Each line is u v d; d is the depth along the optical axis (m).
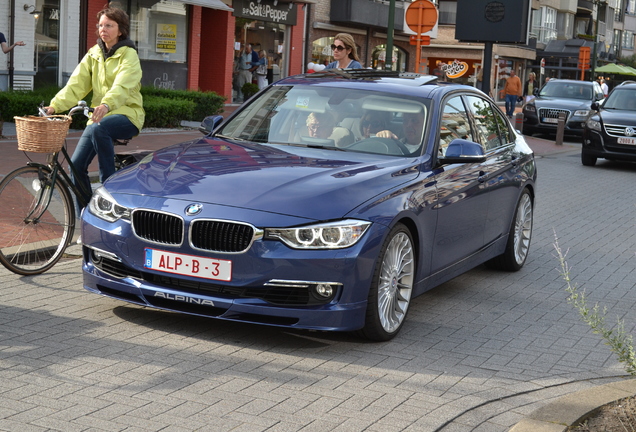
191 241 5.10
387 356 5.25
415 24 16.94
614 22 94.94
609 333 4.56
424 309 6.51
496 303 6.84
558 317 6.52
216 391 4.45
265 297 5.11
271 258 4.99
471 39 21.06
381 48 44.06
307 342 5.40
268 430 3.99
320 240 5.02
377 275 5.26
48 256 6.79
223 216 5.05
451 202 6.21
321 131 6.35
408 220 5.61
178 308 5.26
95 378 4.52
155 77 27.23
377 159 5.98
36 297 6.01
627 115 19.25
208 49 30.91
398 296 5.67
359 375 4.86
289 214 5.05
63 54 22.75
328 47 38.38
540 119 27.62
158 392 4.38
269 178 5.38
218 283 5.08
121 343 5.12
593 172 18.34
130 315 5.71
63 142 6.79
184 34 28.41
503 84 59.66
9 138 14.71
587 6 80.75
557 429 4.11
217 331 5.49
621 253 9.30
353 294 5.12
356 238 5.10
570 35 79.75
